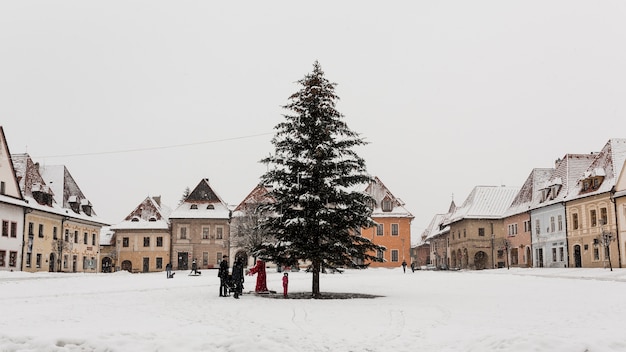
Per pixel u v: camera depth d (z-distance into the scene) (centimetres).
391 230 9431
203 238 9288
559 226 6725
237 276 2556
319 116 2738
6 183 5616
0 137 5562
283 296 2702
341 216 2706
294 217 2730
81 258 7525
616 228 5512
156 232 9438
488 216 9000
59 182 7394
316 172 2703
